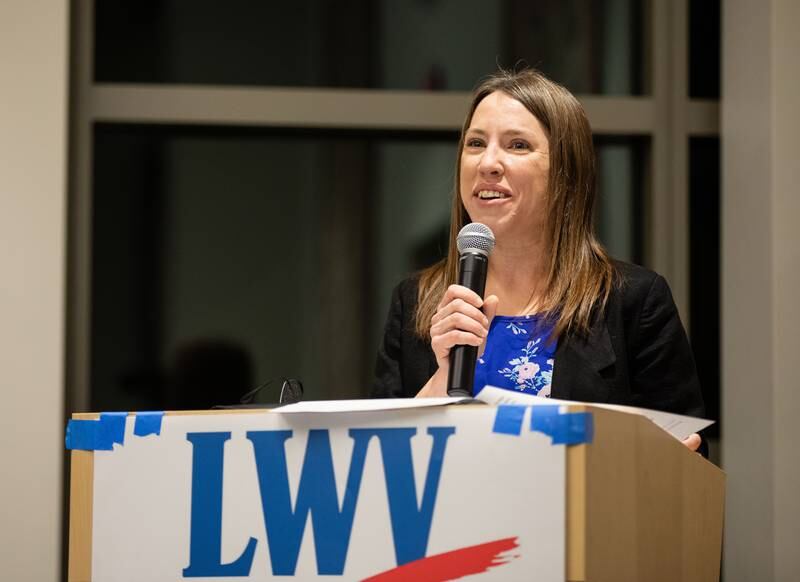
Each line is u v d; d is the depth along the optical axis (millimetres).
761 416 5199
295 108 5855
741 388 5371
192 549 2262
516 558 2078
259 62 5969
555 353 3111
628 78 6023
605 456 2139
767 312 5184
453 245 3402
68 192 5641
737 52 5539
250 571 2227
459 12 6000
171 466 2295
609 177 6059
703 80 5938
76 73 5738
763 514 5152
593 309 3158
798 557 5047
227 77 5957
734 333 5453
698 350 5828
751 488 5254
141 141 5922
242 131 5965
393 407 2168
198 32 5961
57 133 5406
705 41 5945
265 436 2256
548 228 3232
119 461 2328
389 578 2148
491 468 2113
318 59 5984
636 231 6043
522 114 3217
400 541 2150
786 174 5207
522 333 3182
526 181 3162
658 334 3182
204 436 2287
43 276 5340
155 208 5883
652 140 5898
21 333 5297
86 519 2342
